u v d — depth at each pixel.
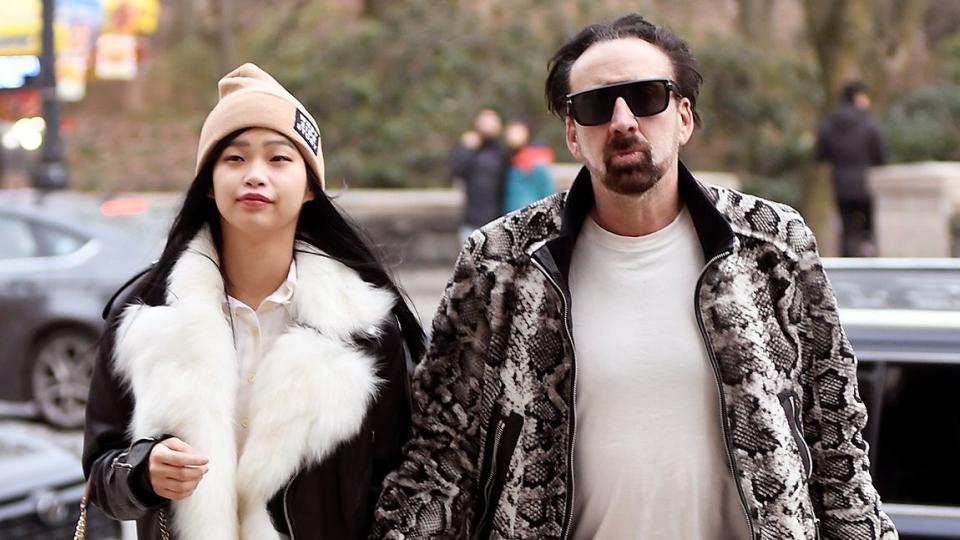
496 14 27.83
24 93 25.00
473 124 25.03
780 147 24.69
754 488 3.13
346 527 3.19
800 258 3.25
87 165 32.16
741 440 3.13
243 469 3.08
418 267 20.73
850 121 16.75
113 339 3.19
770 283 3.24
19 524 5.64
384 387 3.27
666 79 3.19
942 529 4.07
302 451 3.09
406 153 24.62
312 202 3.35
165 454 2.92
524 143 16.52
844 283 4.82
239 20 36.12
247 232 3.17
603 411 3.19
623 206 3.23
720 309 3.17
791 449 3.16
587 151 3.22
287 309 3.27
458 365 3.38
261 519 3.08
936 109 24.94
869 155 16.81
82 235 11.34
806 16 21.95
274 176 3.16
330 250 3.39
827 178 21.92
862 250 16.78
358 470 3.20
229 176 3.16
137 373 3.10
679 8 30.02
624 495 3.18
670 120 3.21
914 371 4.19
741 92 25.80
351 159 24.47
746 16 28.81
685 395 3.17
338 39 27.42
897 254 17.62
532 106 25.09
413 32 26.89
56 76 18.59
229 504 3.05
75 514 5.85
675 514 3.18
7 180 24.73
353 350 3.20
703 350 3.18
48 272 11.18
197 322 3.11
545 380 3.24
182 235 3.28
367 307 3.25
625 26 3.30
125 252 11.31
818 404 3.31
